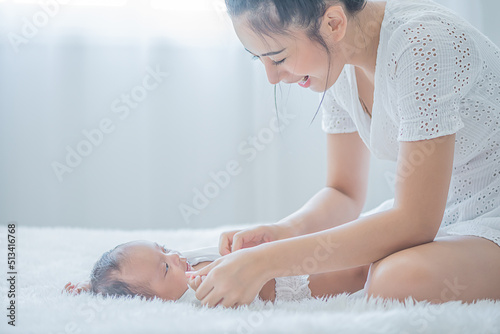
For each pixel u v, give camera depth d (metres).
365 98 1.23
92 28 2.41
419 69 0.98
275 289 1.14
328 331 0.81
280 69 1.04
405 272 0.94
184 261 1.20
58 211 2.48
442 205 0.98
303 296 1.15
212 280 0.94
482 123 1.07
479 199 1.12
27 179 2.46
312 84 1.08
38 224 2.48
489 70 1.08
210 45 2.45
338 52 1.04
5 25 2.36
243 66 2.46
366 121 1.23
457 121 0.98
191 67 2.46
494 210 1.10
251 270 0.95
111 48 2.42
